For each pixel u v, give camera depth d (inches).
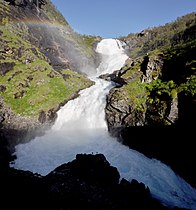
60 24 3169.3
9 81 1488.7
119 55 3085.6
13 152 1123.9
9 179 716.0
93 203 620.7
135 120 1295.5
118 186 749.3
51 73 1699.1
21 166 1021.8
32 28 2369.6
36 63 1722.4
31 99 1445.6
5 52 1656.0
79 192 653.3
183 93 1116.5
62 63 2178.9
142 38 3563.0
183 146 1021.2
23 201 596.4
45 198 614.5
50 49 2289.6
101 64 2930.6
